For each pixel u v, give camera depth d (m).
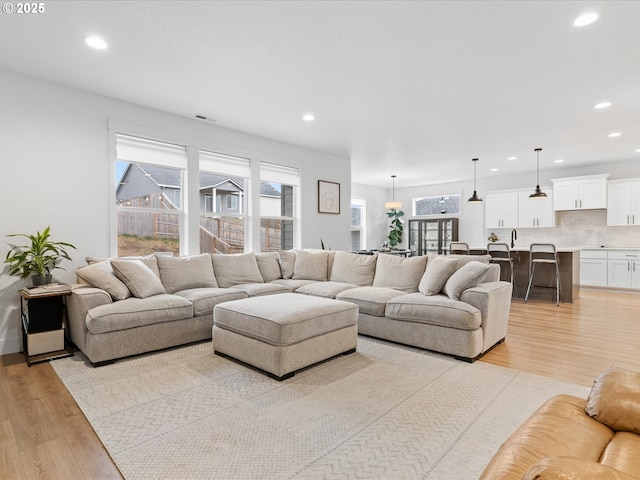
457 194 9.12
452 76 3.26
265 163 5.32
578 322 4.25
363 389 2.38
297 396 2.28
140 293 3.20
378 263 4.25
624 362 2.89
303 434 1.85
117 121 3.78
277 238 5.75
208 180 4.95
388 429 1.89
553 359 2.97
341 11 2.31
